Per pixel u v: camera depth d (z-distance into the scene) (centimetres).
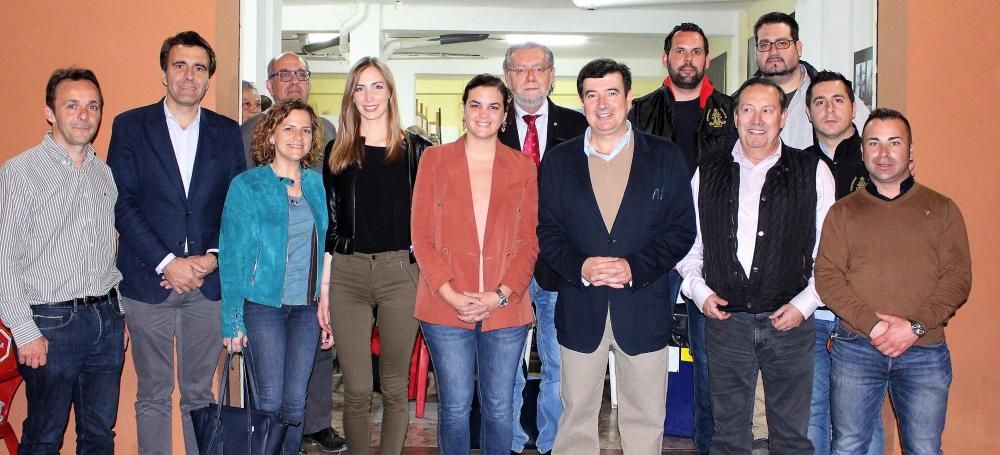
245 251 292
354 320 304
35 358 266
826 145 327
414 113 1254
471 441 386
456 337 290
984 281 342
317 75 1329
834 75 320
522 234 297
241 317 291
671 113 367
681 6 908
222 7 350
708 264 290
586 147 297
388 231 301
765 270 282
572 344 292
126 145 301
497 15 947
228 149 315
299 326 303
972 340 344
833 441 286
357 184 300
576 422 296
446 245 291
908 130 271
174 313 306
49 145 276
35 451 276
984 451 346
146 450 304
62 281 274
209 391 313
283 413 306
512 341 293
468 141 298
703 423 368
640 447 291
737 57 932
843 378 280
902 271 269
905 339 262
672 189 288
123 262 303
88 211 280
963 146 342
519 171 297
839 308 271
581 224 289
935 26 342
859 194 279
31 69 344
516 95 350
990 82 342
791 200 282
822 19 632
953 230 268
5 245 263
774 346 284
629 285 288
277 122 299
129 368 346
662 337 291
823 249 278
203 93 306
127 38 344
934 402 269
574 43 1153
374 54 933
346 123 302
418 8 943
